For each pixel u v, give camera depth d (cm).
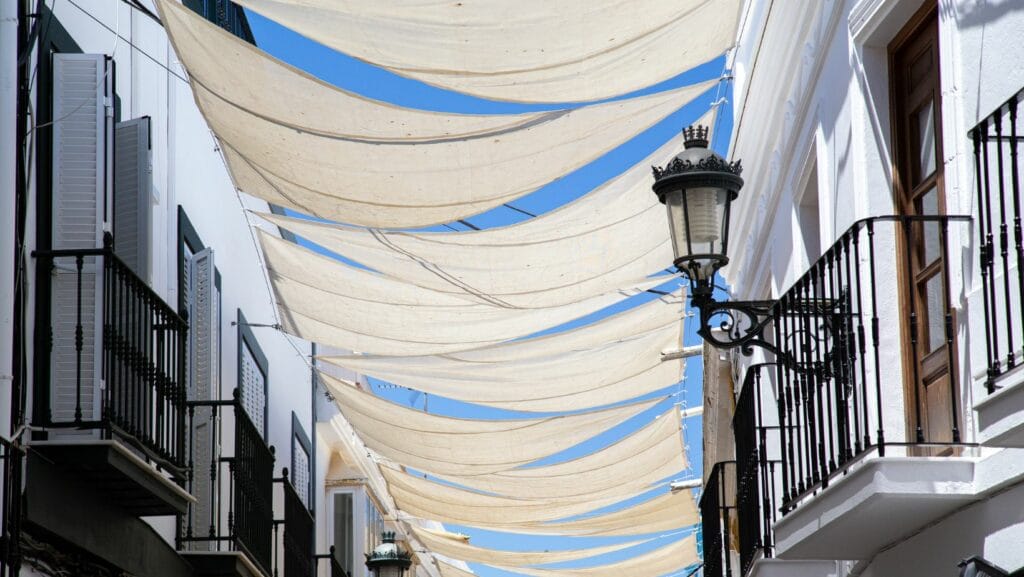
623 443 1645
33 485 841
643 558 2188
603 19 862
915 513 632
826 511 664
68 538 892
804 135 927
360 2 851
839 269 657
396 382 1473
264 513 1291
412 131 962
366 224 1085
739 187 719
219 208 1503
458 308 1259
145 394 939
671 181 713
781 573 910
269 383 1792
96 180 909
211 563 1177
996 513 579
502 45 887
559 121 968
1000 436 498
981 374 567
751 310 722
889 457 596
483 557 2191
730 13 890
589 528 2003
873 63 743
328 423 2264
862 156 745
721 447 1498
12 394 821
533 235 1125
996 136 529
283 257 1240
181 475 1038
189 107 1360
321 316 1316
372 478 2486
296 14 879
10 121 829
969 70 608
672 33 893
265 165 1031
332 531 2384
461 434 1573
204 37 881
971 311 579
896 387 703
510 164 1007
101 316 887
